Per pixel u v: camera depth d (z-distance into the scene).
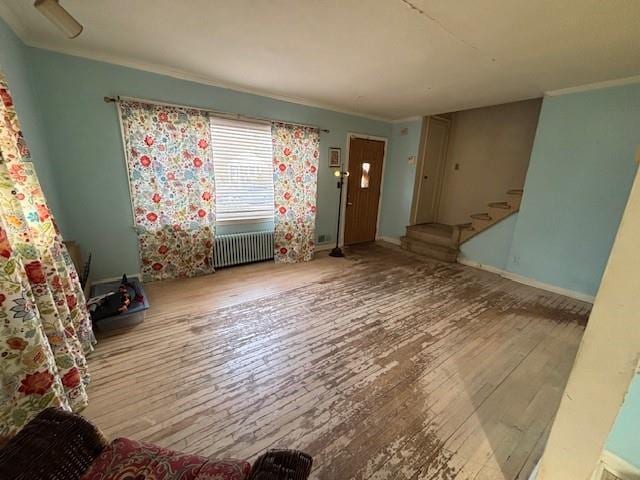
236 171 3.57
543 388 1.82
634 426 0.83
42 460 0.79
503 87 3.08
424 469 1.29
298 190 4.08
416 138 4.90
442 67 2.57
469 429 1.51
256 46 2.27
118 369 1.85
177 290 3.05
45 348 1.24
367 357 2.07
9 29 1.95
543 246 3.45
